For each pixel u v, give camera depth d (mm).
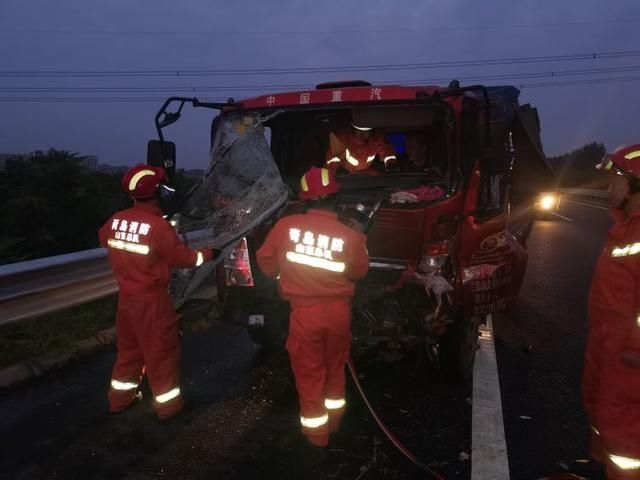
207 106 4980
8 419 4141
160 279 3922
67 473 3459
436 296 4160
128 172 3961
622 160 2781
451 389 4730
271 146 5746
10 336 5387
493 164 4500
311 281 3516
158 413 4078
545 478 3301
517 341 6000
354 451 3742
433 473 3467
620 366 2746
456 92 4312
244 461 3609
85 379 4906
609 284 2807
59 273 5770
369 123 4977
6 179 10328
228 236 4371
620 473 2807
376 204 4105
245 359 5438
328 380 3758
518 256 5121
